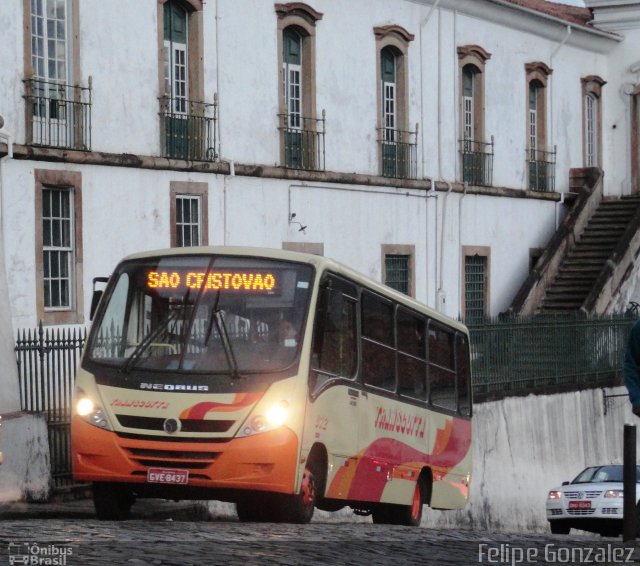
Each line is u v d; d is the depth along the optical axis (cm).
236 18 2964
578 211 4072
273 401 1472
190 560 1078
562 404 3216
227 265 1541
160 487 1509
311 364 1517
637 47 4419
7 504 1702
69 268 2564
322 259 1573
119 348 1526
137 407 1486
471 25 3794
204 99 2877
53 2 2531
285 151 3105
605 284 3828
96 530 1320
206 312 1516
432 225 3631
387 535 1434
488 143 3875
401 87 3525
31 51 2467
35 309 2459
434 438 2042
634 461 1251
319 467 1577
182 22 2856
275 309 1519
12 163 2422
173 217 2783
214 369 1488
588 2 4425
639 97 4416
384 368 1797
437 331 2077
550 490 3055
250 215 3000
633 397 1122
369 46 3400
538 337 3180
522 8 3950
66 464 1906
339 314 1614
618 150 4450
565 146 4262
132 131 2689
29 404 1895
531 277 3866
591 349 3384
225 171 2912
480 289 3869
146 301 1536
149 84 2730
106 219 2627
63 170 2525
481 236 3844
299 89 3192
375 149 3422
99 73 2611
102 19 2617
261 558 1120
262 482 1464
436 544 1330
